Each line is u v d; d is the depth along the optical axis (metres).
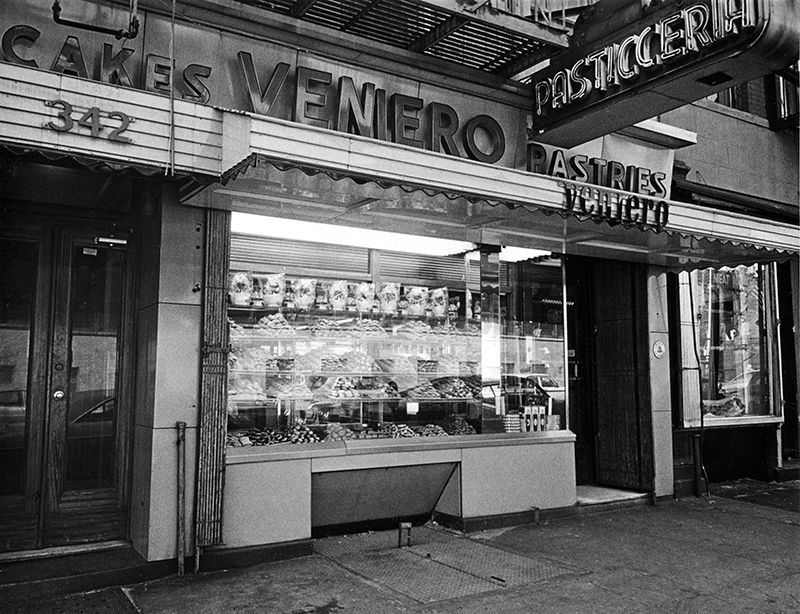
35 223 5.32
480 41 6.02
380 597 4.61
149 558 4.88
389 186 4.81
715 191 8.68
